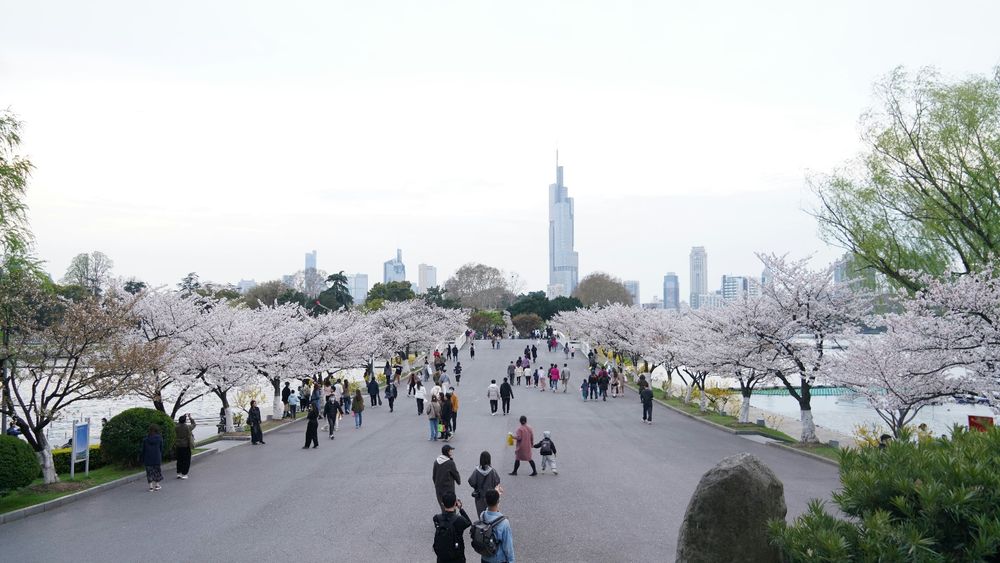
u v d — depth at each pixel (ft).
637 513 51.34
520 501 55.42
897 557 23.43
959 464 25.29
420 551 42.47
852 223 97.45
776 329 88.69
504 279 491.31
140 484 65.31
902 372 63.52
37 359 62.18
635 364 214.07
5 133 71.82
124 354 67.26
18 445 54.85
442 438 91.09
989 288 59.82
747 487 29.45
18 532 48.29
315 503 55.72
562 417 117.60
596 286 454.81
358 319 187.93
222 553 42.52
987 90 88.38
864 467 28.86
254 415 91.66
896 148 91.97
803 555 25.20
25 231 73.46
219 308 112.16
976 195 85.87
